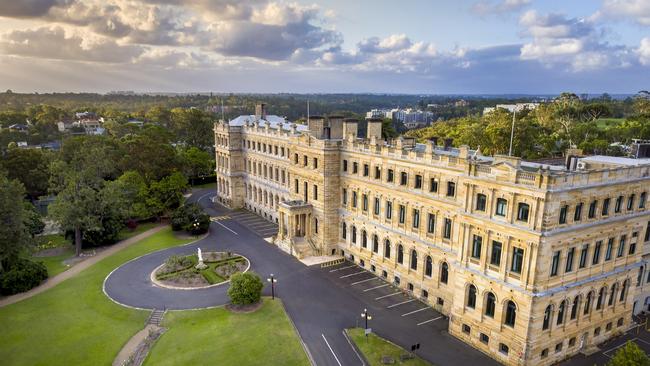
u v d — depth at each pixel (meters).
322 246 79.44
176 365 46.47
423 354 48.44
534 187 41.44
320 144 75.88
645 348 49.53
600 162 55.34
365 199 72.19
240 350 49.19
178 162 118.75
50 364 46.97
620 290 51.03
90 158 86.88
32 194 120.25
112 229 86.31
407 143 69.62
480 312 48.72
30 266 66.56
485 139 126.88
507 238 44.53
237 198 116.44
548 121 169.88
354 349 49.59
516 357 44.94
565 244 43.47
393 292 64.56
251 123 113.06
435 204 57.78
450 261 56.12
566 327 46.56
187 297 62.50
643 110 197.00
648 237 53.69
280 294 63.66
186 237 90.81
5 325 54.88
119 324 55.31
